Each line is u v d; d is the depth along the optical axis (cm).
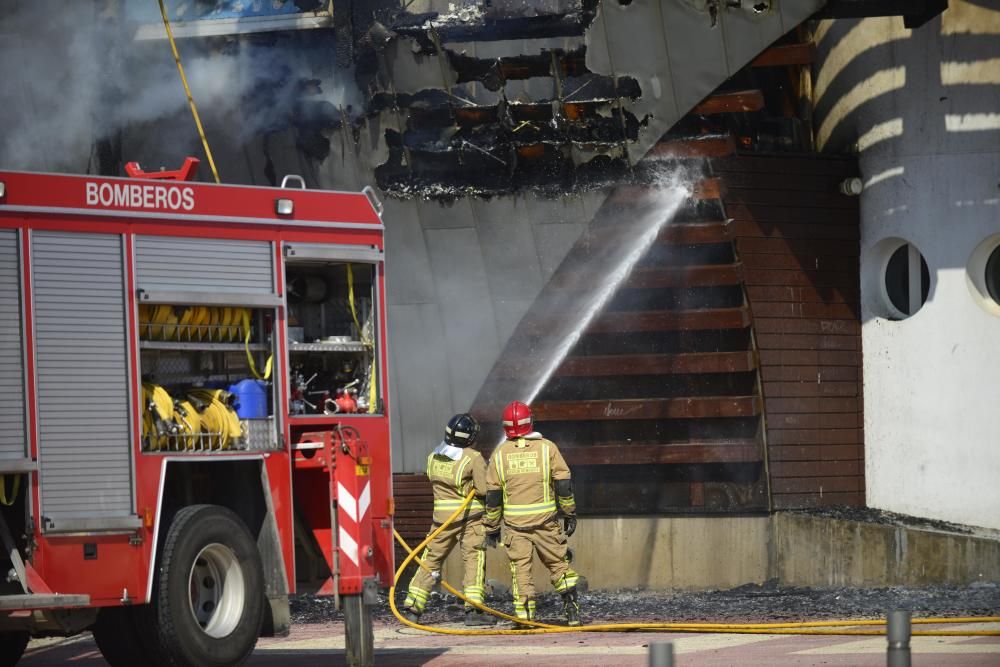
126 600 1747
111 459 1756
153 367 1864
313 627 2761
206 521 1838
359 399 2070
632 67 3191
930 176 3284
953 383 3250
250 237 1931
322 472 1977
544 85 3394
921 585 3080
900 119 3347
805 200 3438
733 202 3356
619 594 3388
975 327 3209
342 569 1870
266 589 1920
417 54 3262
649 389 3459
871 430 3462
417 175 3384
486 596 3278
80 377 1745
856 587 3178
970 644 2059
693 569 3425
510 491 2473
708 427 3438
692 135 3369
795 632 2277
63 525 1703
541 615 2839
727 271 3362
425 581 2591
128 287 1797
